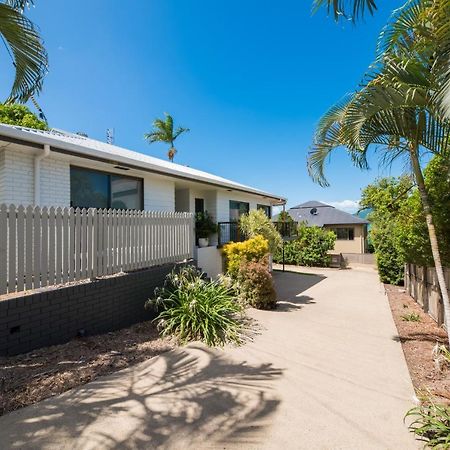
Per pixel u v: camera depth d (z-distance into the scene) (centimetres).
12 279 401
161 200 1005
